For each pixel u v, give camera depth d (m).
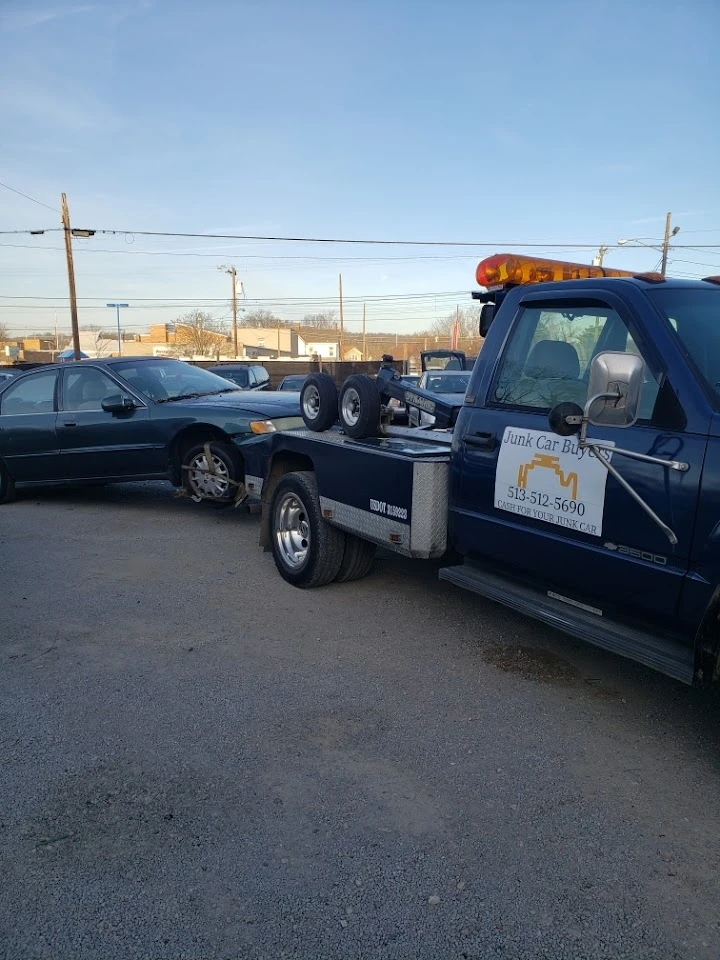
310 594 5.69
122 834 2.90
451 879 2.64
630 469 3.23
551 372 3.80
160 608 5.42
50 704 3.96
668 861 2.73
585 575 3.55
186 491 8.30
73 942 2.38
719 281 3.89
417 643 4.74
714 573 2.95
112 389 8.56
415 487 4.40
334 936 2.39
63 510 8.93
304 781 3.24
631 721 3.75
